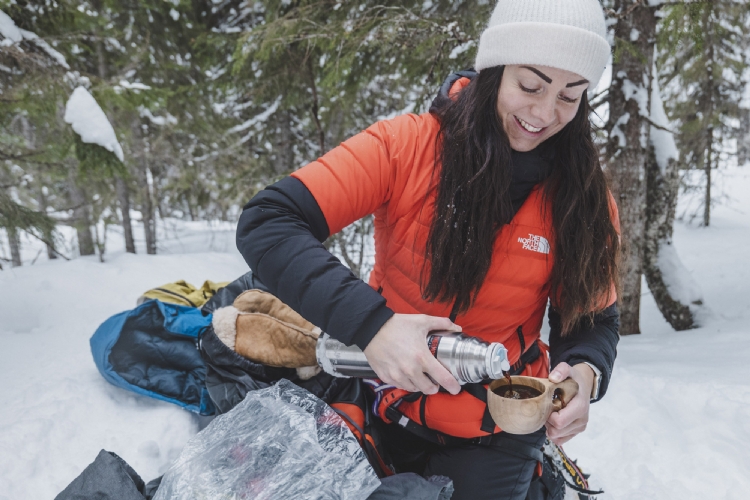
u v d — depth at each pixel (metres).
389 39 3.72
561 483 1.53
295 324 1.67
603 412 2.63
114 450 1.99
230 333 1.64
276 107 8.16
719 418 2.44
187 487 1.07
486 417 1.27
